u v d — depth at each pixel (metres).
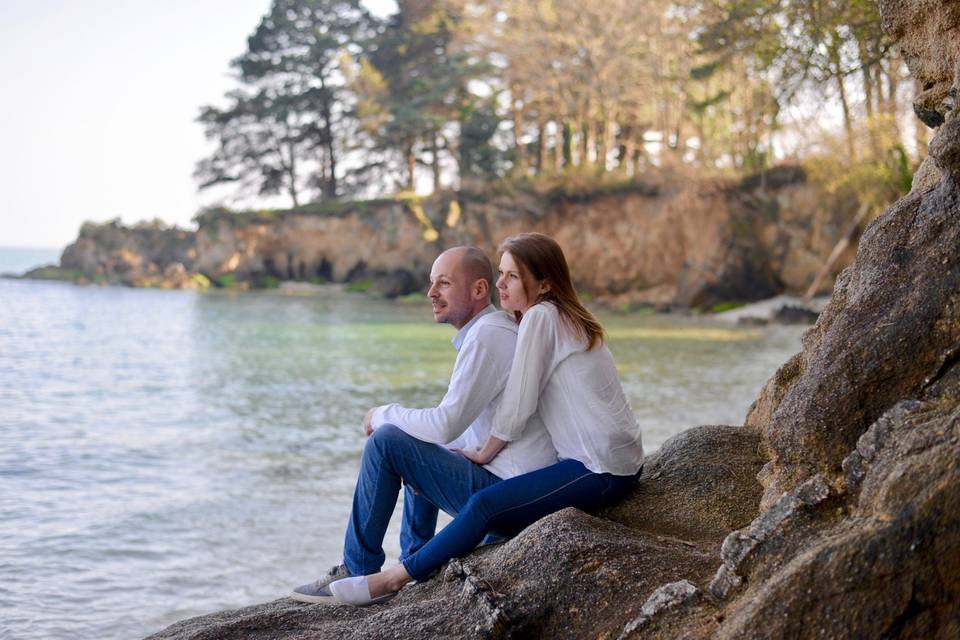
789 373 4.26
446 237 55.66
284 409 15.26
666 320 39.94
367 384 18.89
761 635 2.23
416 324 38.62
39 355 26.25
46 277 83.38
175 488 9.16
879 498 2.29
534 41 51.25
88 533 7.46
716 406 14.96
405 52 71.31
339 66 66.94
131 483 9.40
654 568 2.94
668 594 2.69
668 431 12.38
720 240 42.81
